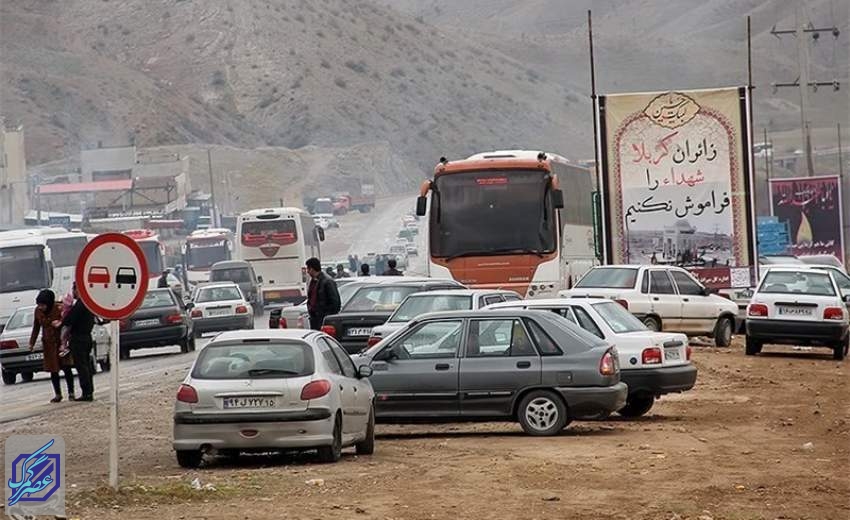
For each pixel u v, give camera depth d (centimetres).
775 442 4278
